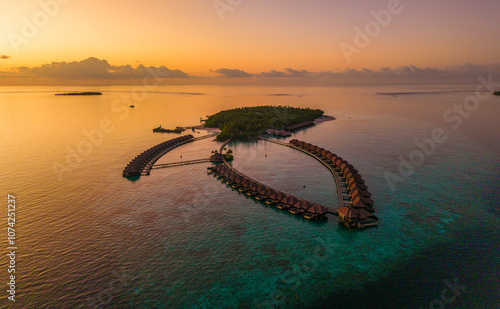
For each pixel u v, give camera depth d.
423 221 69.81
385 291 48.53
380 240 62.84
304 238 64.38
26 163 120.62
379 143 153.88
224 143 160.25
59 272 53.41
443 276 51.62
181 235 65.44
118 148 147.88
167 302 46.53
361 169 109.06
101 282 50.91
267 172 108.69
